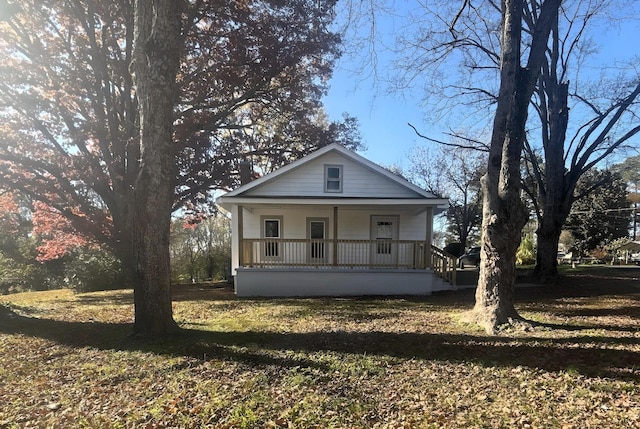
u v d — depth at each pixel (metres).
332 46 17.44
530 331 6.93
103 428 3.49
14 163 15.05
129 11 14.77
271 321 8.33
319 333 7.02
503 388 4.41
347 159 14.96
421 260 13.73
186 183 18.19
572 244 36.00
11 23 13.78
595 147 14.41
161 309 6.68
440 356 5.58
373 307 10.29
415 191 14.72
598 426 3.48
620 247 31.11
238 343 6.27
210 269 27.52
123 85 16.50
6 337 6.88
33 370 5.11
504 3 7.90
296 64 17.69
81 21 14.75
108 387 4.50
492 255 7.52
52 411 3.89
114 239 16.62
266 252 14.84
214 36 16.20
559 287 13.54
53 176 15.95
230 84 16.36
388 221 15.31
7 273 22.34
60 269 24.09
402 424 3.55
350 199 13.09
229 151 19.39
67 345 6.32
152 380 4.69
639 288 13.02
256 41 16.31
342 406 3.92
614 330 7.00
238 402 4.00
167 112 6.55
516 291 12.74
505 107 7.37
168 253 6.81
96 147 17.39
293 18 16.66
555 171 14.92
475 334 6.87
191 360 5.40
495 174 7.51
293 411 3.78
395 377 4.76
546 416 3.70
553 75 14.68
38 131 15.88
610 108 14.27
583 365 5.09
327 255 14.40
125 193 15.12
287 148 20.53
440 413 3.77
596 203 33.66
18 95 14.41
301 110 19.84
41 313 9.80
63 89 15.16
